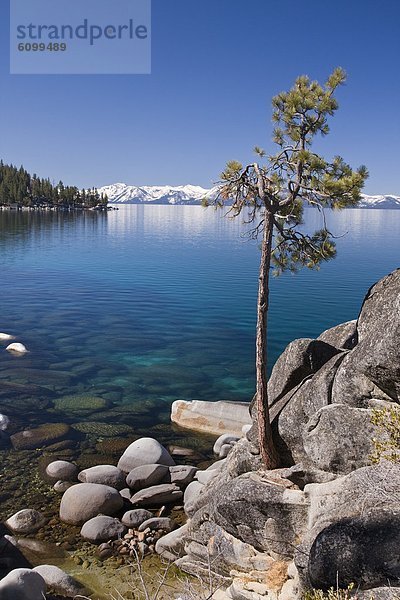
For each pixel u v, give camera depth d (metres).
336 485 9.83
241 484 10.99
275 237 13.59
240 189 12.52
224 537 11.40
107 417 21.16
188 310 42.44
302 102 12.30
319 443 10.58
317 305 44.06
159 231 134.12
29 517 13.64
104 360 29.16
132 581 11.53
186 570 11.89
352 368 10.67
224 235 122.19
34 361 28.50
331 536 8.03
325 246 13.27
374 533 7.77
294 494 10.38
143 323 38.09
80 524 13.59
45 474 16.22
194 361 29.41
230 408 20.62
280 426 11.63
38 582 10.65
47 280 55.72
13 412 21.22
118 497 14.32
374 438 10.01
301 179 12.45
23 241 96.50
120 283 54.66
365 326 11.94
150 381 25.92
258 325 11.74
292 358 12.42
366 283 54.94
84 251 83.06
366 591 7.30
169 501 14.82
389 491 8.55
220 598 10.77
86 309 42.41
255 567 10.69
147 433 19.86
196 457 17.98
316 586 8.07
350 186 11.55
